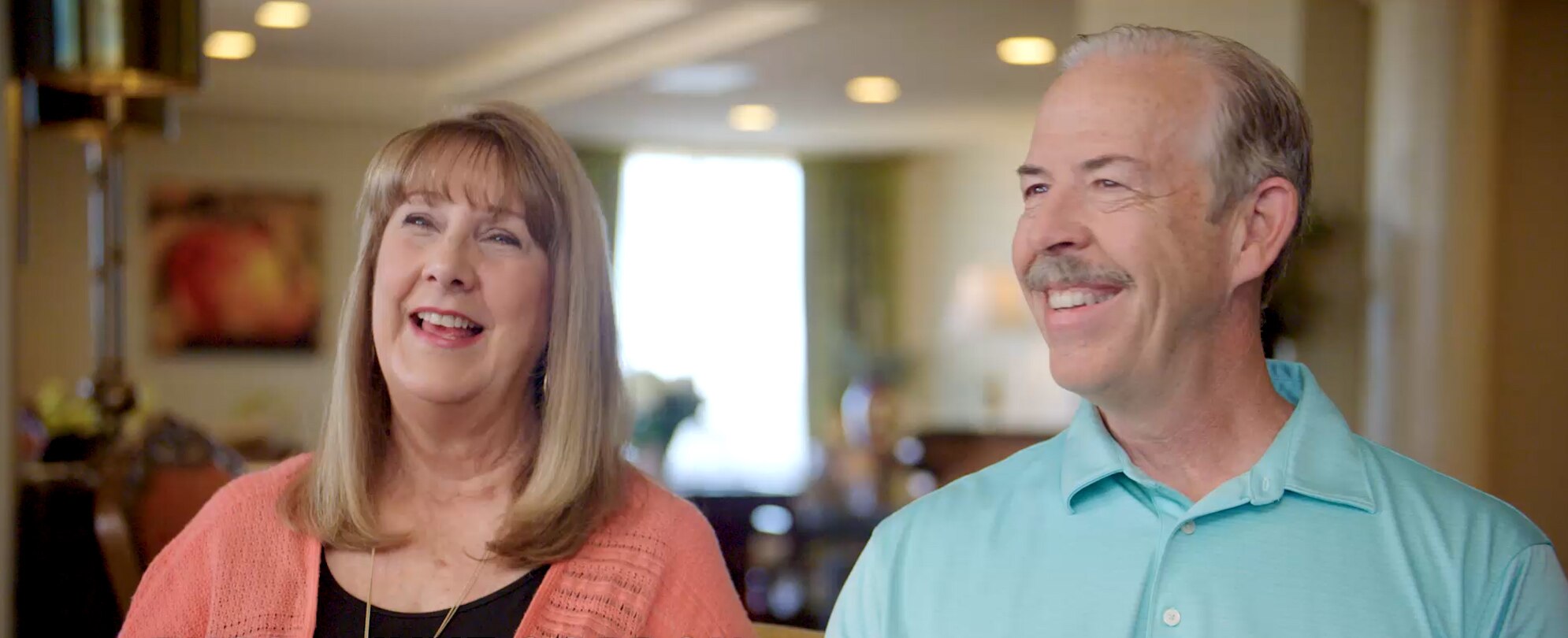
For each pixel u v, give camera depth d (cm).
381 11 669
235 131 907
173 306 898
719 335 1104
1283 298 510
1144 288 134
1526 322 529
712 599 186
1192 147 136
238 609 177
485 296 175
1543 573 130
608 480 187
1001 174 1014
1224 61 138
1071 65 144
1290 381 150
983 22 659
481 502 183
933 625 147
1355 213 536
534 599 175
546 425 182
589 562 180
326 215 921
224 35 719
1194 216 136
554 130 185
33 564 332
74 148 886
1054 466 150
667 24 688
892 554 153
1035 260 138
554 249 182
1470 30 491
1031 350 974
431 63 811
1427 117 498
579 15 689
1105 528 141
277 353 916
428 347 174
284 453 627
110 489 302
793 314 1120
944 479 712
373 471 183
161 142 895
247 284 910
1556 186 529
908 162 1109
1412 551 132
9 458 318
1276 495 135
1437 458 493
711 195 1104
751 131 1014
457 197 175
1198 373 138
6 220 321
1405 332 504
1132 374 136
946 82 823
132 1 339
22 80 346
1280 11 522
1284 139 139
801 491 670
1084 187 138
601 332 187
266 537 182
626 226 1084
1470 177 493
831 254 1116
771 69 775
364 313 182
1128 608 136
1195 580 135
